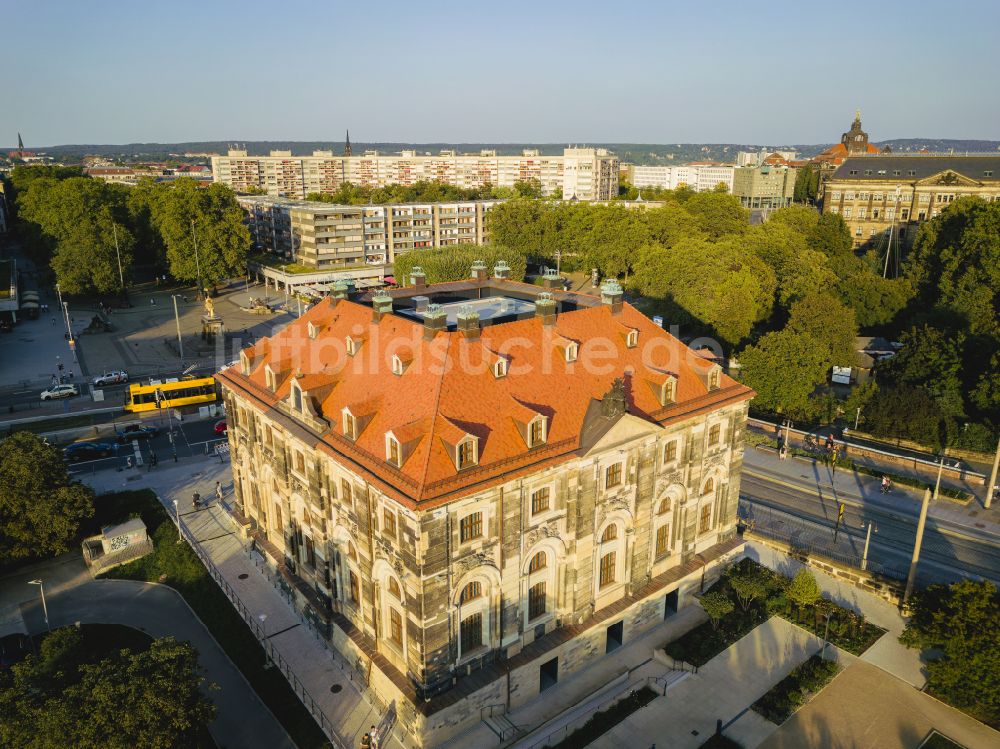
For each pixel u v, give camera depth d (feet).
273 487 223.71
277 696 182.09
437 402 161.99
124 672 145.69
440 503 147.13
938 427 323.57
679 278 451.94
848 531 257.75
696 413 202.28
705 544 225.15
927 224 510.99
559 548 177.47
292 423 192.65
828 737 170.81
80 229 588.50
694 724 175.11
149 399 373.20
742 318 418.72
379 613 173.47
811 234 609.83
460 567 158.40
